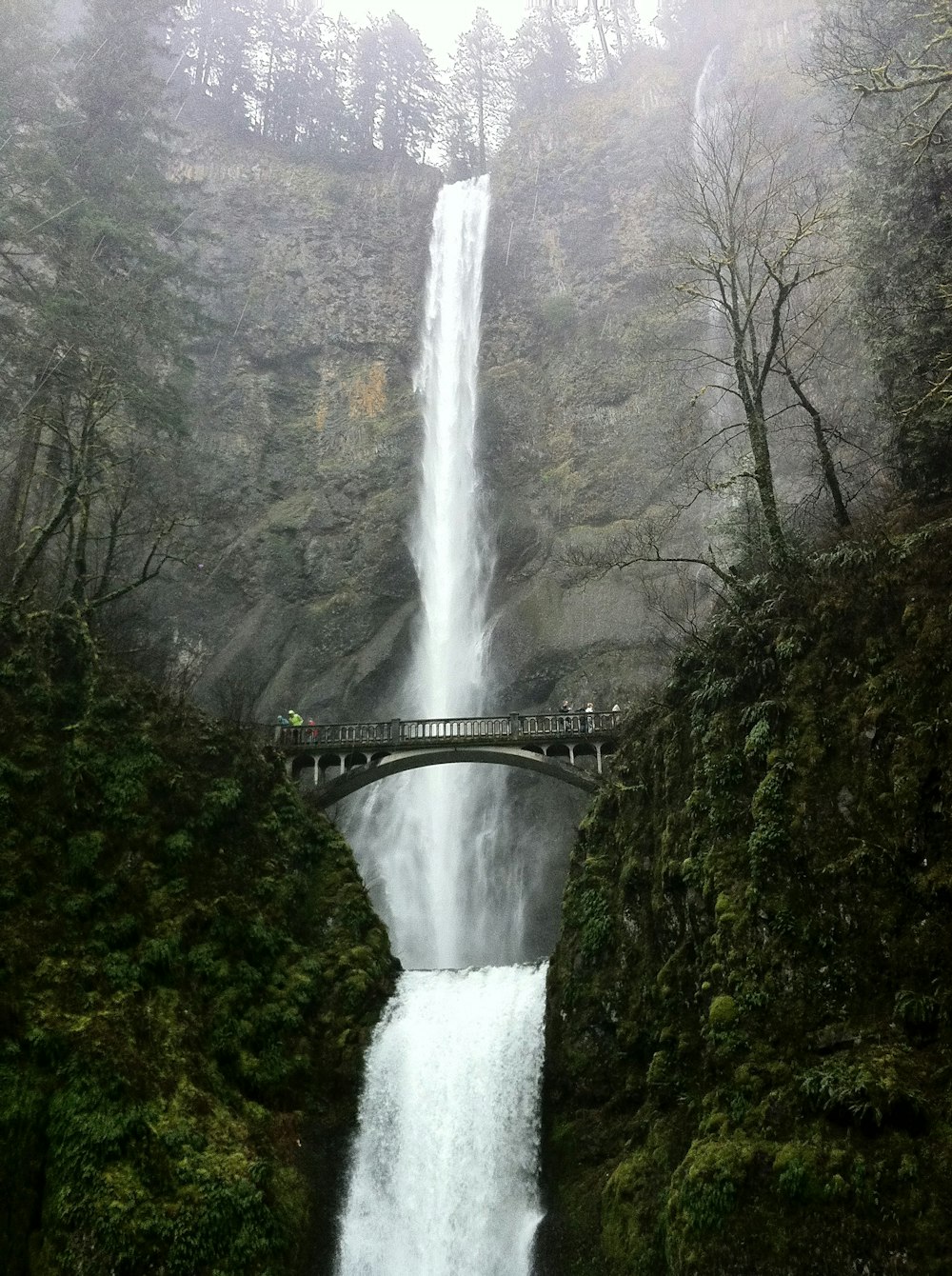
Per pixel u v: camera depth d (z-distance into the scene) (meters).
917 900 14.72
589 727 29.22
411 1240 18.75
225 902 21.39
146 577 26.23
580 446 50.62
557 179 62.19
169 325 32.59
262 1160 17.59
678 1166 15.57
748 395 22.56
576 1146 18.78
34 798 20.31
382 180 67.38
